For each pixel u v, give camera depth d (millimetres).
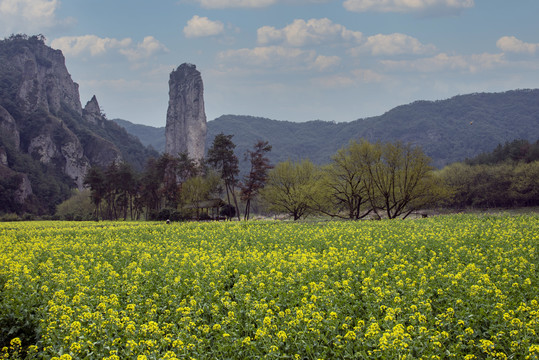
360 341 10062
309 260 18547
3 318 12758
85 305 12984
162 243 30719
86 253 24547
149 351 9891
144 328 10586
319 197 66375
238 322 11609
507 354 9875
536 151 115750
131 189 114875
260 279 15570
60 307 12242
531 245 21859
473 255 19812
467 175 103625
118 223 69375
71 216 115812
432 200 62000
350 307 12609
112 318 11188
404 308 12055
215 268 18000
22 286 14766
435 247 23375
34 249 26125
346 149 64000
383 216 79375
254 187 80375
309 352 9945
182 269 17562
